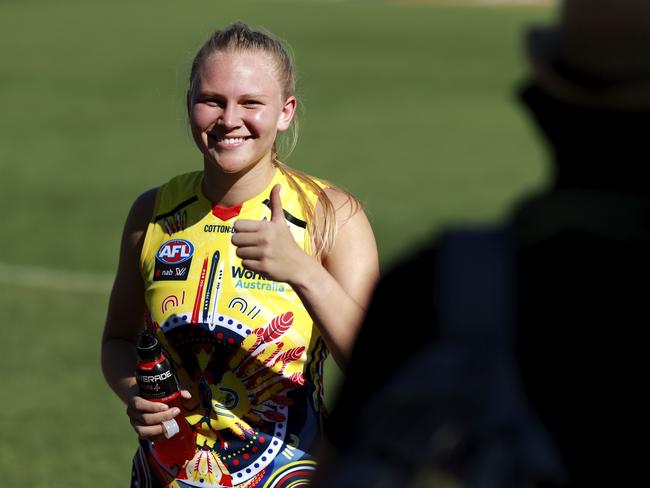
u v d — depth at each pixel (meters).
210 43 10.08
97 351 23.94
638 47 4.53
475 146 50.62
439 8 115.94
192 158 47.94
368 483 4.30
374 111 59.81
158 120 56.97
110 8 108.75
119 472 17.81
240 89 9.80
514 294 4.62
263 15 105.88
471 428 4.34
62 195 40.41
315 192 10.27
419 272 4.85
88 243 33.75
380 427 4.44
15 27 94.19
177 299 10.09
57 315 26.48
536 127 5.01
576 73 4.69
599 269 4.62
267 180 10.23
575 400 4.57
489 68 75.12
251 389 9.88
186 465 9.92
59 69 73.44
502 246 4.72
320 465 5.12
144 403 9.55
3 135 52.69
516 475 4.32
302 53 81.00
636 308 4.57
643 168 4.71
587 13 4.57
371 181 43.44
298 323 9.91
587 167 4.78
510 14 110.75
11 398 21.06
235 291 9.94
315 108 60.69
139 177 43.97
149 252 10.42
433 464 4.28
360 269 10.04
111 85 67.81
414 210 38.59
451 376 4.45
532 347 4.64
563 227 4.68
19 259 31.89
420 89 67.12
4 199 39.62
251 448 9.86
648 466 4.51
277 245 8.70
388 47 85.12
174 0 117.12
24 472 17.62
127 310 10.85
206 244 10.16
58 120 56.84
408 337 4.80
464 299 4.60
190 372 10.02
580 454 4.54
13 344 24.33
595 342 4.58
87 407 20.70
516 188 42.28
